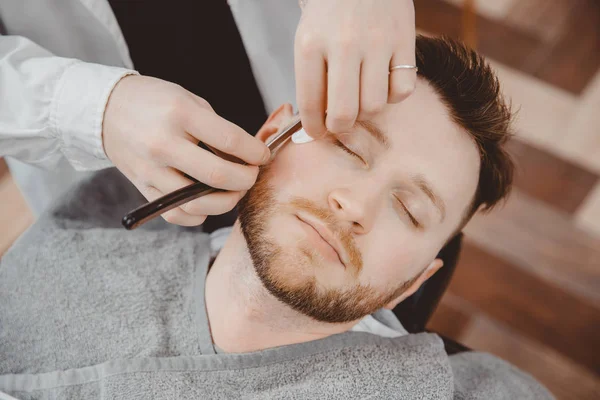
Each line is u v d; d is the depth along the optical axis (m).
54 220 0.87
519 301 1.45
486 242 1.51
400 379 0.73
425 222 0.69
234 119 1.01
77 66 0.66
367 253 0.67
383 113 0.67
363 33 0.49
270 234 0.66
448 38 0.76
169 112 0.55
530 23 1.77
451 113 0.70
